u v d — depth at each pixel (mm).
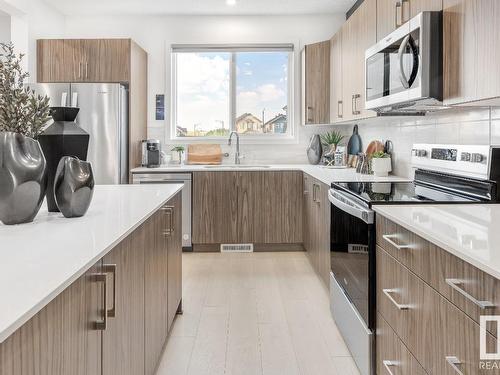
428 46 2109
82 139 1980
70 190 1715
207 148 5309
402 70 2248
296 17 5301
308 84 4863
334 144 5164
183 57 5461
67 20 5270
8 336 748
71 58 4680
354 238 2320
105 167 4480
